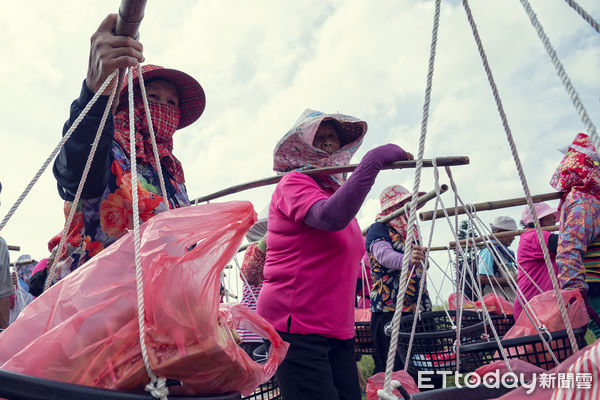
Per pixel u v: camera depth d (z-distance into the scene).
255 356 2.35
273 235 1.98
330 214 1.77
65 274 1.47
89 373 0.83
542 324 2.35
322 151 2.39
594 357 0.82
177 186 1.74
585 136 3.15
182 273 0.92
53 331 0.84
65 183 1.38
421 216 3.49
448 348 2.62
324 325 1.85
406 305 3.54
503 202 3.32
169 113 1.83
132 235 0.98
